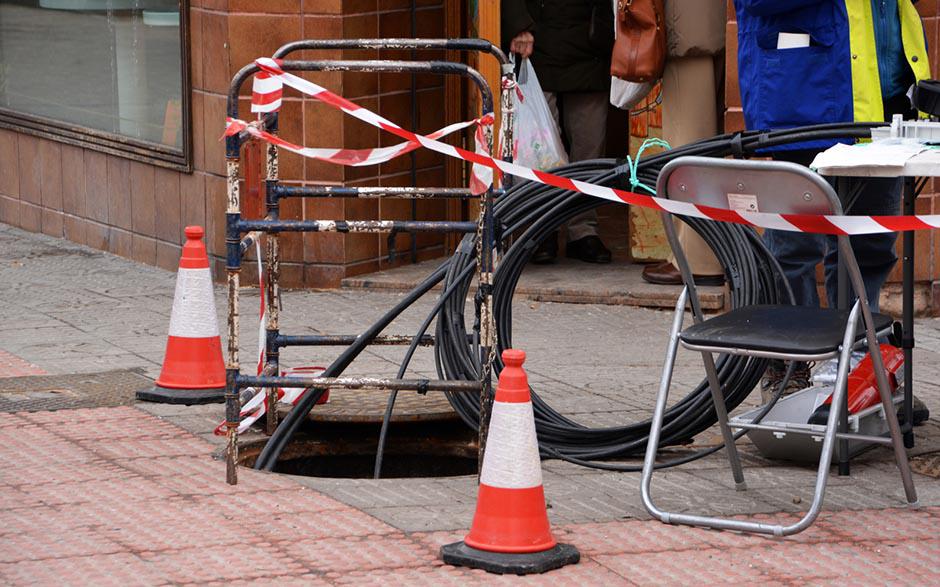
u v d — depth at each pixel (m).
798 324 5.89
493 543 5.25
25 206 12.96
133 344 8.93
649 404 7.70
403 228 6.26
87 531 5.57
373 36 10.50
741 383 6.71
